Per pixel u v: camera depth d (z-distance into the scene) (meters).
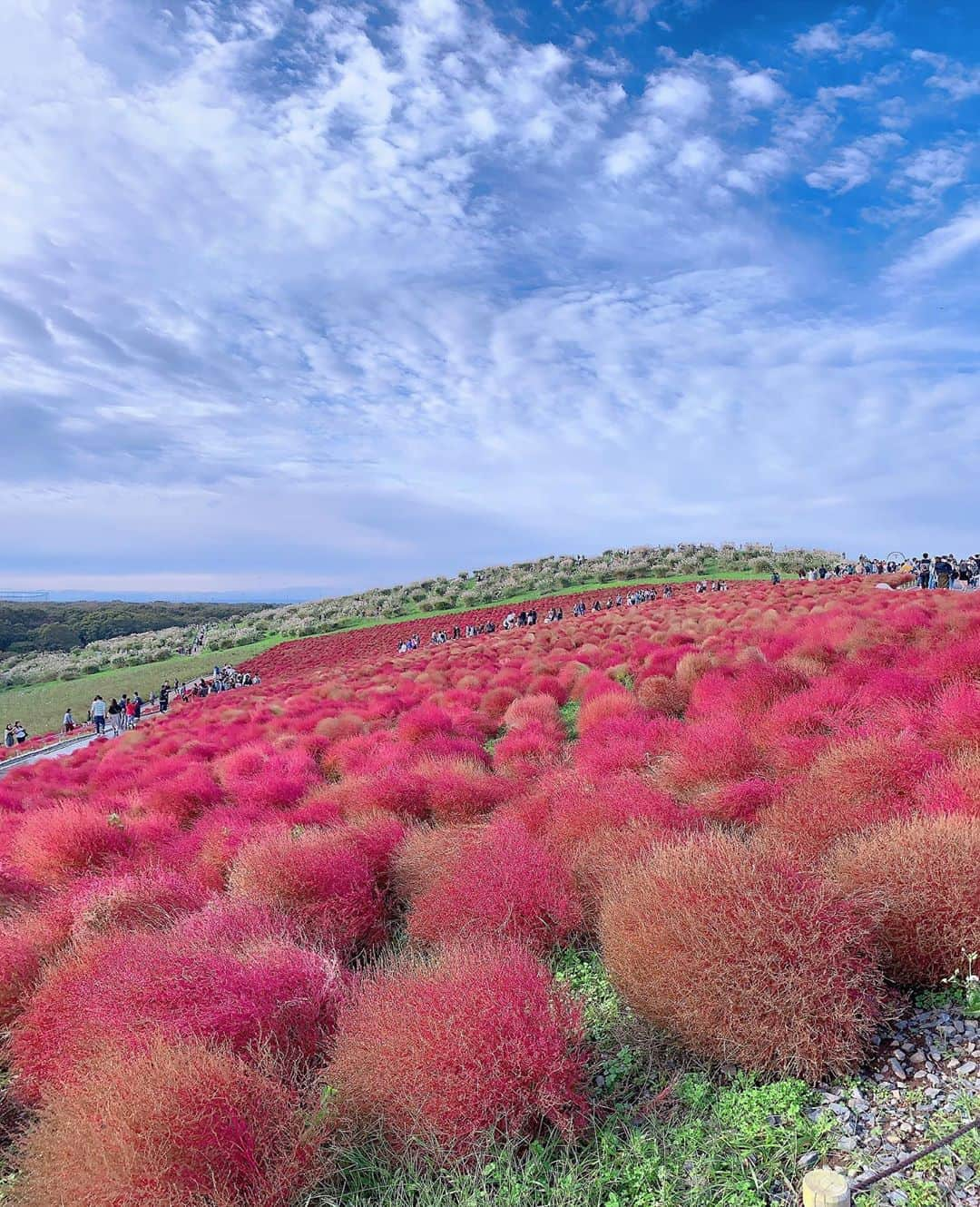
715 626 20.36
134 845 8.04
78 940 5.05
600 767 7.92
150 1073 2.92
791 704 8.44
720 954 3.38
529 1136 3.11
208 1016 3.55
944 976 3.75
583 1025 3.69
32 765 20.09
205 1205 2.57
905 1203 2.54
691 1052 3.58
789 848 4.81
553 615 43.91
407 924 5.38
